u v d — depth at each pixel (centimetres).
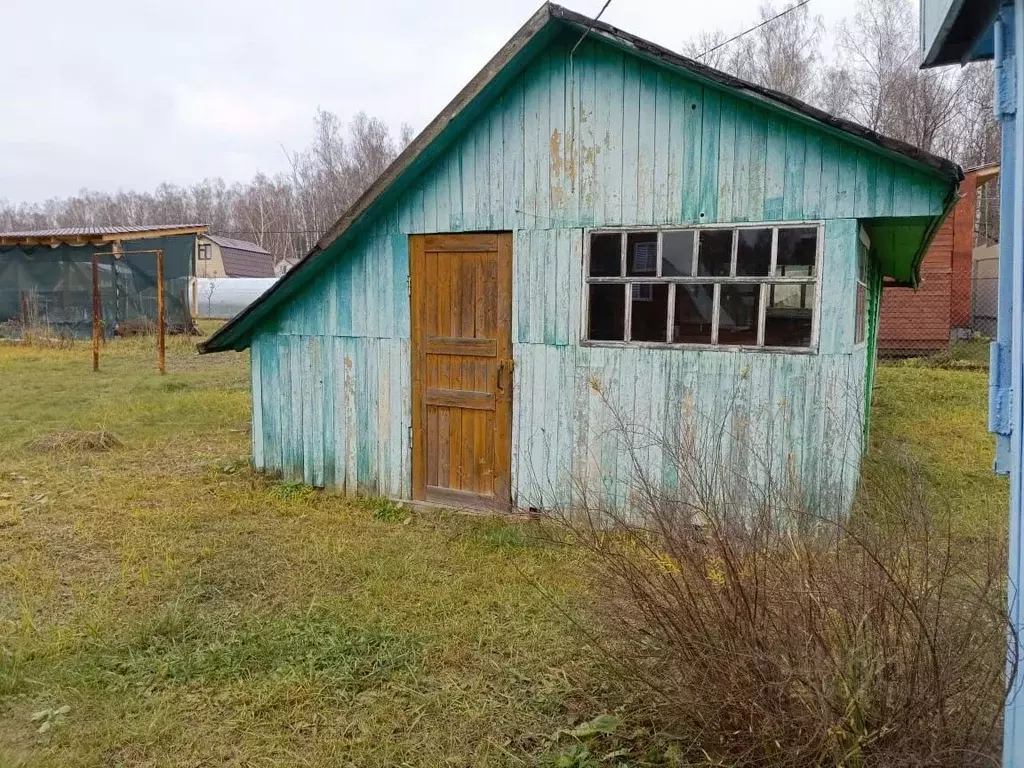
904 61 2666
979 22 257
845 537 266
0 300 1975
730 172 491
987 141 2577
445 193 589
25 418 958
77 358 1628
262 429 700
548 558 482
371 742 293
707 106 494
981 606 229
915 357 1599
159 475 704
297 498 637
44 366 1480
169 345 1869
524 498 576
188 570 469
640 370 529
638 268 528
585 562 358
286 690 328
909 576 234
